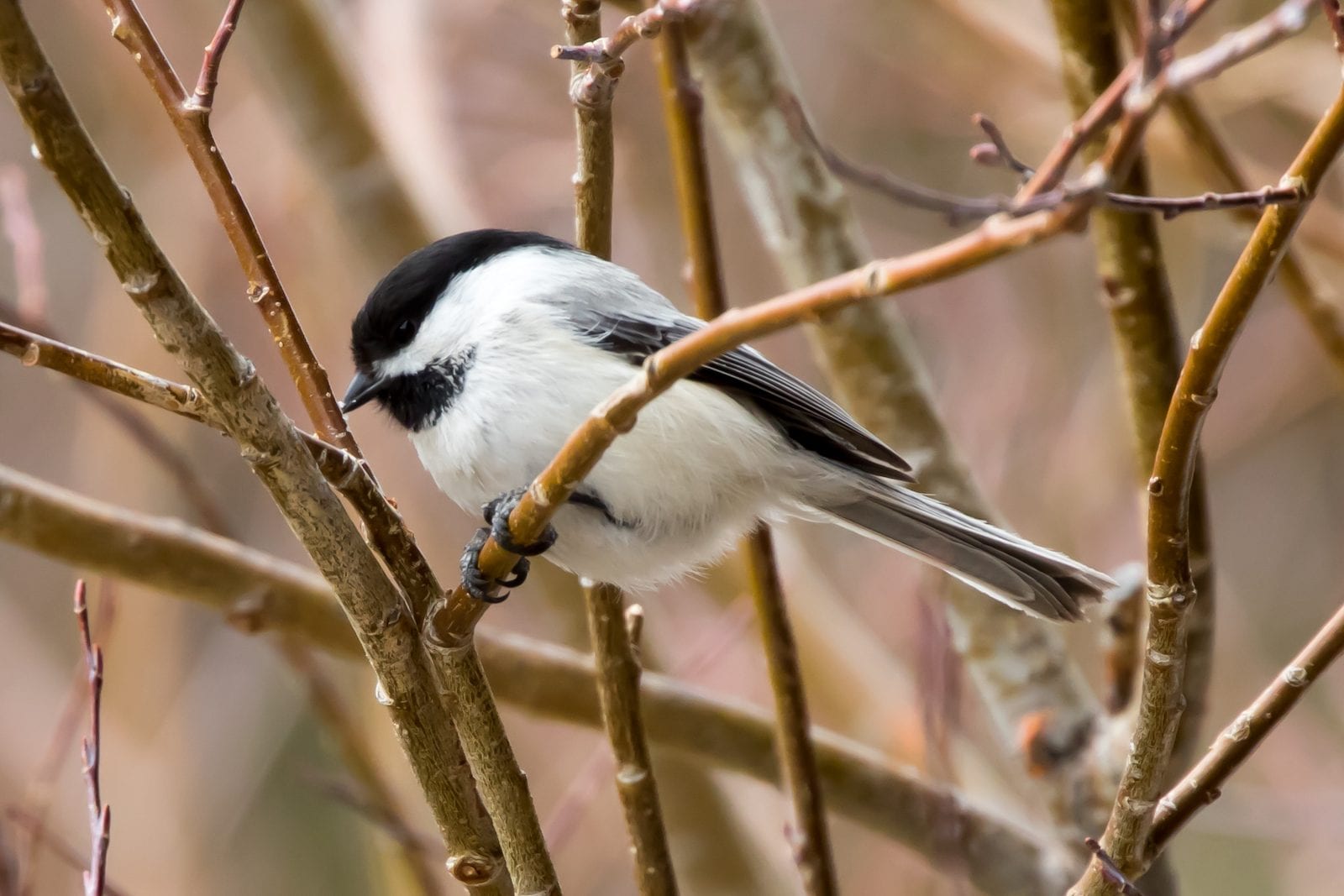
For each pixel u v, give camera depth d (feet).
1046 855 23.16
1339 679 37.81
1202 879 38.73
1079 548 34.42
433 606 14.64
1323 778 35.73
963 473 24.98
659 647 30.99
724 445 20.18
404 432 21.25
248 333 36.55
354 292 31.58
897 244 39.55
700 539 20.70
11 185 24.14
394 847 27.53
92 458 36.06
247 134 36.94
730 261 37.73
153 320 11.96
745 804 32.89
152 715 35.55
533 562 30.96
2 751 35.22
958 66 34.58
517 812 14.84
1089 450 35.50
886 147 40.32
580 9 17.53
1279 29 9.50
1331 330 23.76
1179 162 30.71
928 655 22.27
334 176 30.78
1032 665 23.80
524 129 39.32
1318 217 29.35
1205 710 21.17
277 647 24.97
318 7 30.94
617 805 33.47
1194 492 20.38
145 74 14.12
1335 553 42.24
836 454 21.02
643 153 36.73
